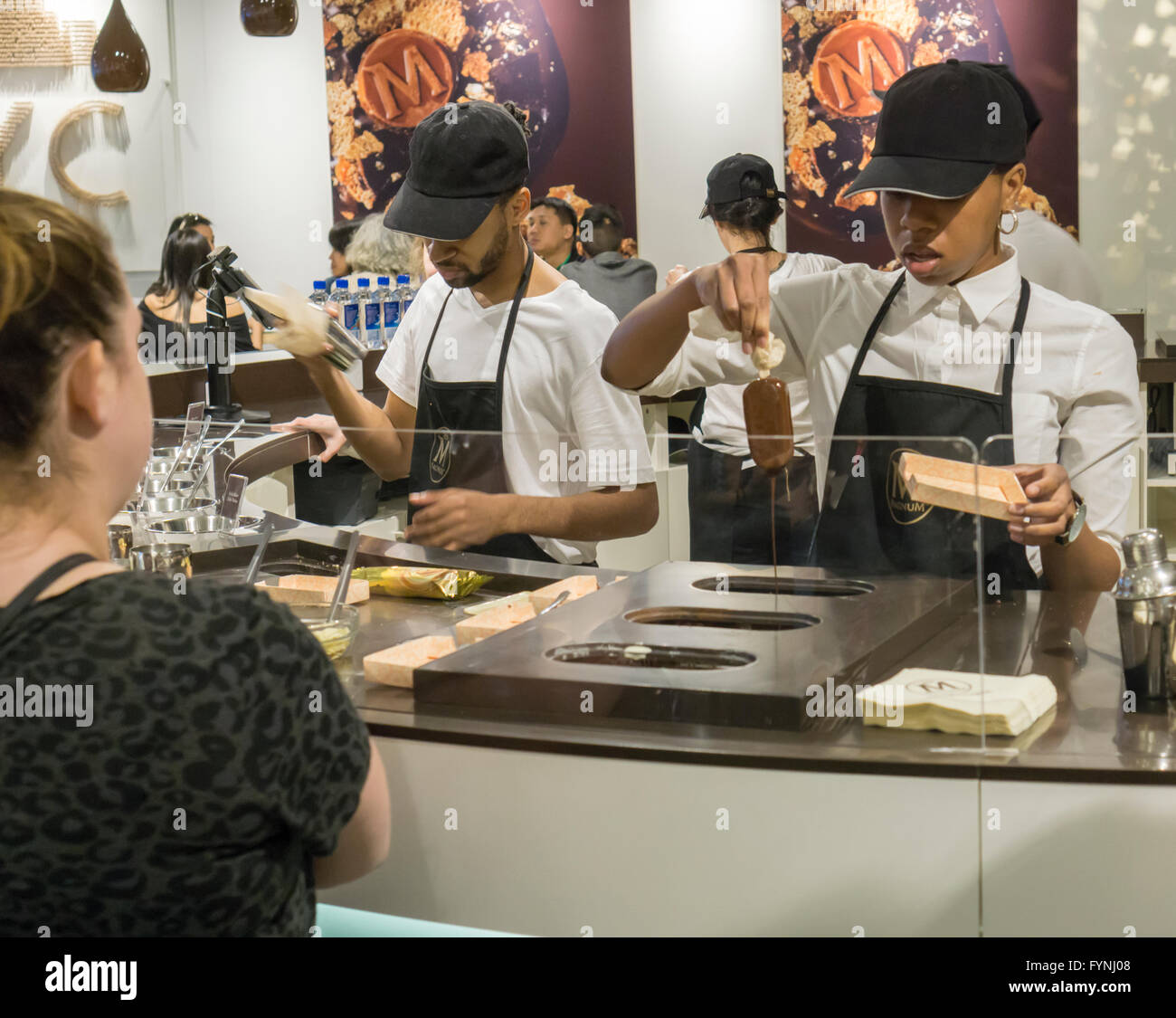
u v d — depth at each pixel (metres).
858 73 5.91
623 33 6.16
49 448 0.82
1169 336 5.13
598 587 1.52
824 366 2.23
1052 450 1.99
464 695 1.35
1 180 5.87
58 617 0.79
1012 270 2.02
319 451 2.20
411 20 6.36
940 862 1.18
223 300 3.26
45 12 5.83
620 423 2.20
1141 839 1.15
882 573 1.34
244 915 0.82
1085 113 5.78
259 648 0.81
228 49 6.57
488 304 2.30
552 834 1.28
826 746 1.22
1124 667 1.32
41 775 0.78
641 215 6.27
